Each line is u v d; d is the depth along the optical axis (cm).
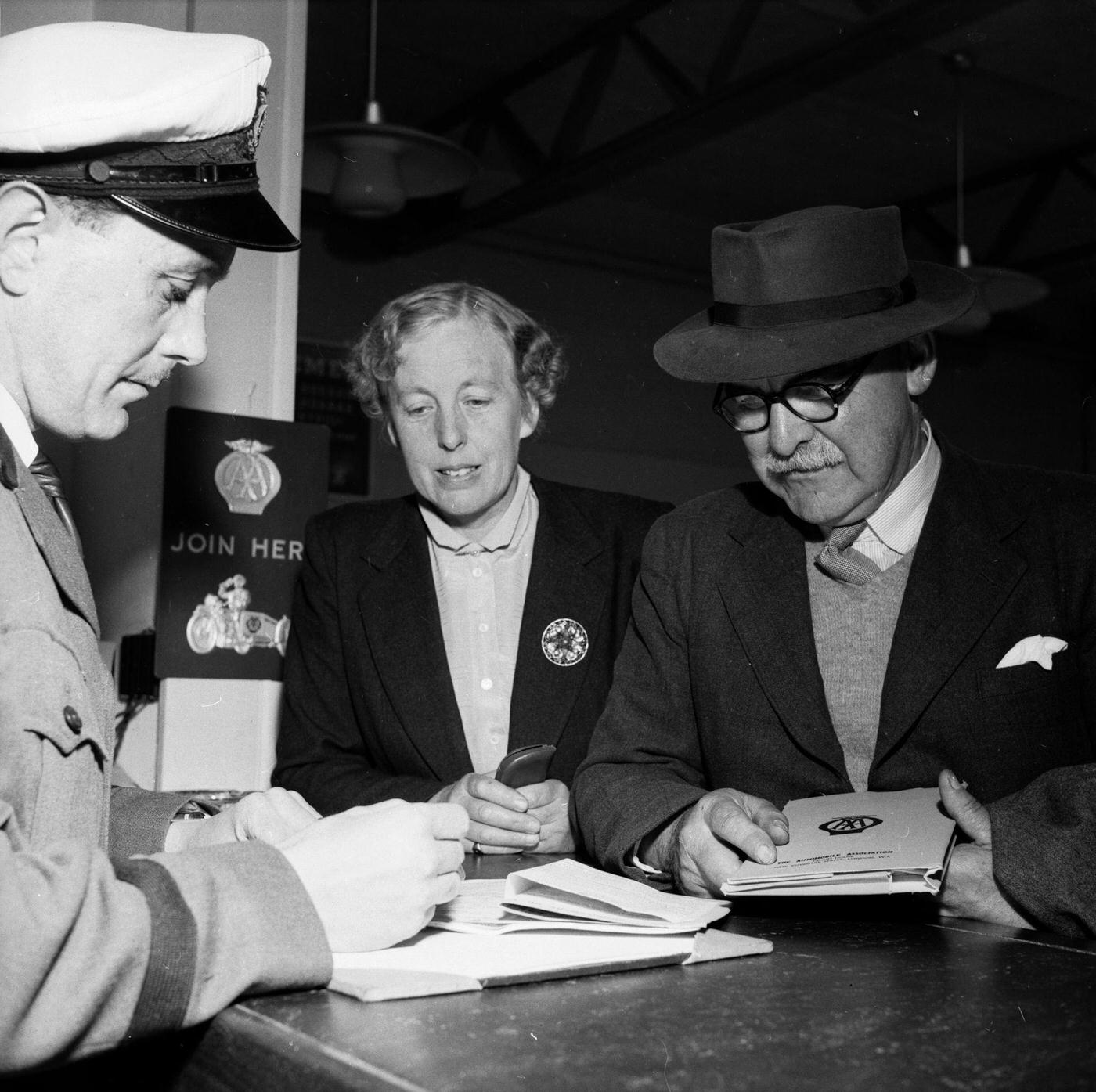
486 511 216
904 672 150
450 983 84
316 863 91
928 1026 77
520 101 681
